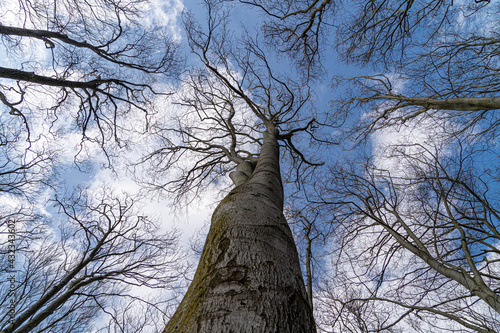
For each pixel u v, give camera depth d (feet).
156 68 24.30
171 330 3.35
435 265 15.62
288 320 3.39
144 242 25.38
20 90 20.01
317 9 21.06
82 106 24.04
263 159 12.67
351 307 19.12
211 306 3.38
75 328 21.75
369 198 21.03
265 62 26.84
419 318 16.79
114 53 21.44
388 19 20.08
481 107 15.05
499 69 17.04
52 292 18.90
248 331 3.03
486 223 16.37
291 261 4.85
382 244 20.89
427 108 18.03
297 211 24.97
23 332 15.37
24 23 17.47
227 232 5.19
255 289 3.66
